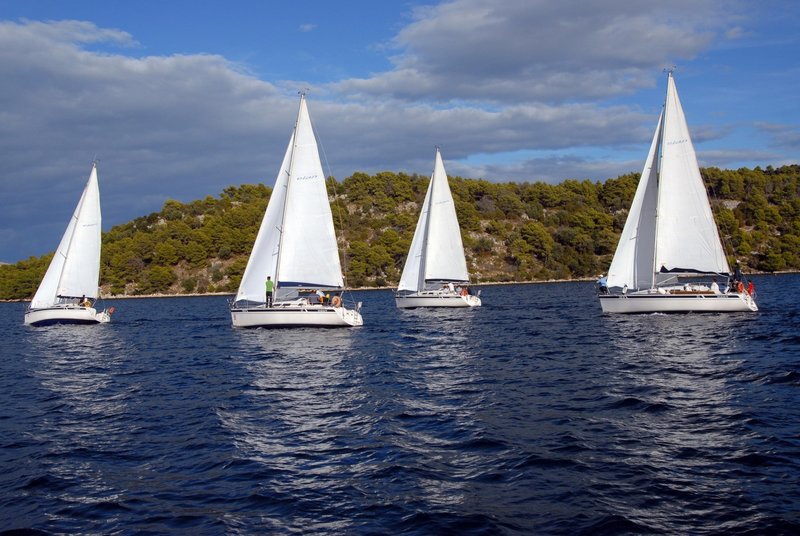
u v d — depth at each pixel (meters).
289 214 30.20
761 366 17.08
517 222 131.00
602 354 20.75
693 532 7.01
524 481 8.80
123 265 103.94
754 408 12.39
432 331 30.92
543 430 11.38
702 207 32.09
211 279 106.00
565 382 16.03
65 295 38.00
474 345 24.80
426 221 46.78
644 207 33.28
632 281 33.62
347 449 10.59
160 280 103.62
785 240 107.31
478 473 9.20
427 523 7.47
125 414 13.74
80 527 7.66
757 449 9.77
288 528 7.47
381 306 56.94
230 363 21.34
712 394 13.87
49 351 26.75
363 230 123.44
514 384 16.02
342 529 7.40
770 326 26.73
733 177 138.00
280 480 9.13
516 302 54.22
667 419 11.85
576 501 8.01
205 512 8.03
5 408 14.78
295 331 30.64
